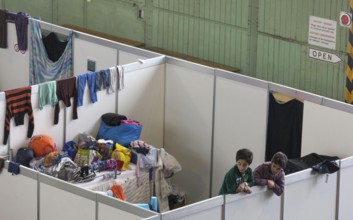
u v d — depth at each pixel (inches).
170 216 504.1
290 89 637.9
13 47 771.4
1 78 788.0
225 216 529.0
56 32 745.6
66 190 550.3
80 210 547.5
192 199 705.0
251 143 664.4
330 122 624.1
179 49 824.3
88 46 730.8
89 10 873.5
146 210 516.1
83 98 652.7
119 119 662.5
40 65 759.7
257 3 762.2
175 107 698.8
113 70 665.6
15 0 915.4
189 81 686.5
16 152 624.4
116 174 626.5
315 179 568.1
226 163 681.6
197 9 800.9
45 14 901.8
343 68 724.0
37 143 623.8
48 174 607.2
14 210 583.5
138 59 693.3
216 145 683.4
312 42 736.3
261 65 773.9
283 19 749.3
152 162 644.1
